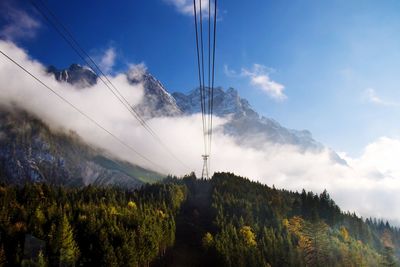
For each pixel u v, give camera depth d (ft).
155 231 475.31
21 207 504.84
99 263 381.19
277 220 593.83
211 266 438.40
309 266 448.24
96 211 522.47
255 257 434.71
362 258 502.79
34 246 330.75
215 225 565.53
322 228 482.69
